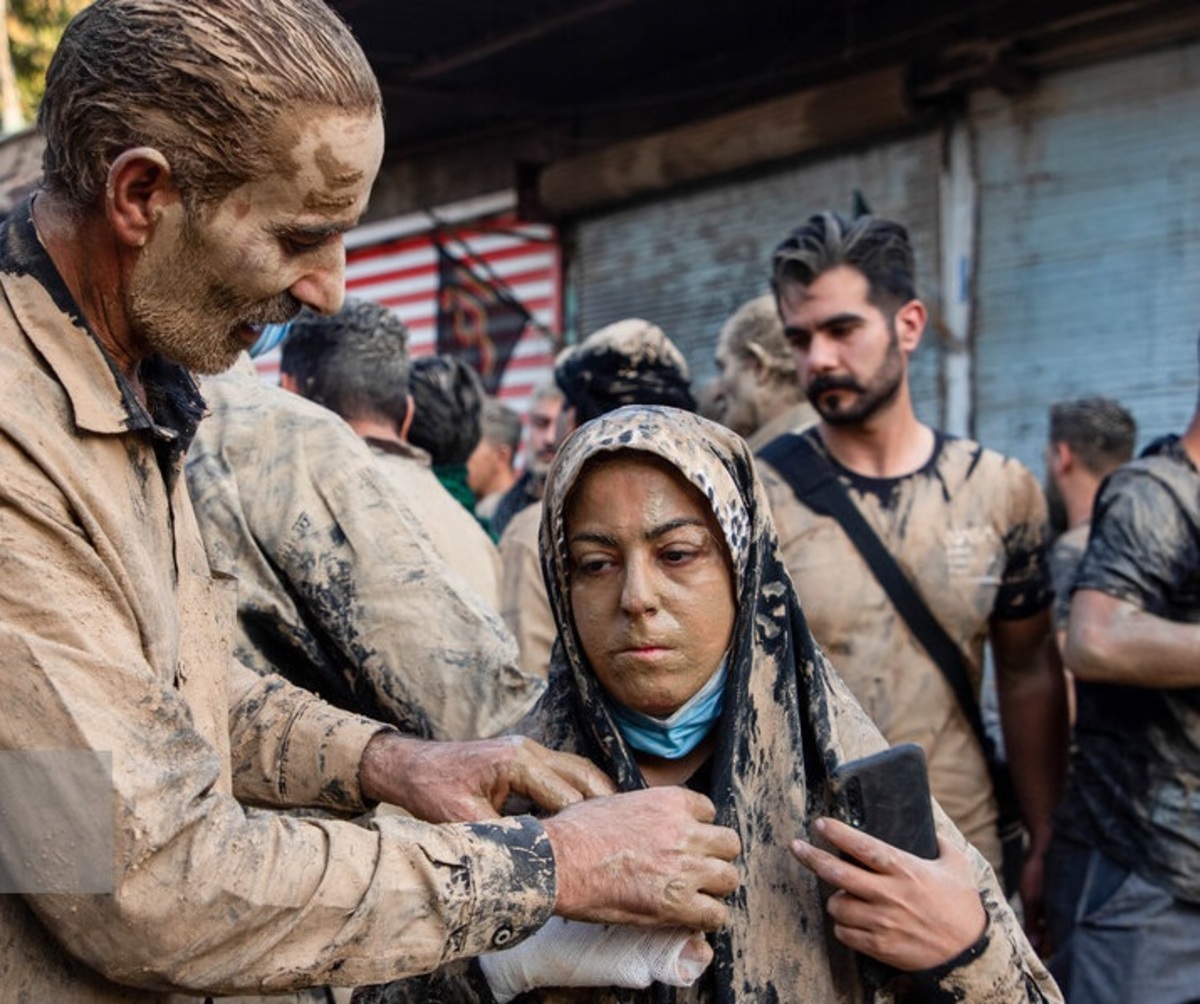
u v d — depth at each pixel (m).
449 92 8.47
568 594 1.80
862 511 3.35
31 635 1.54
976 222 6.97
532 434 6.52
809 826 1.75
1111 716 3.27
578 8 7.14
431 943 1.63
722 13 7.47
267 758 2.08
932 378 7.11
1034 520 3.47
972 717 3.37
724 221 7.99
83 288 1.72
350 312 3.29
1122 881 3.21
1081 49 6.54
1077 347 6.62
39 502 1.58
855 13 7.43
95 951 1.57
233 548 2.45
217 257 1.68
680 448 1.71
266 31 1.62
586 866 1.67
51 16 12.56
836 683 1.85
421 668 2.38
